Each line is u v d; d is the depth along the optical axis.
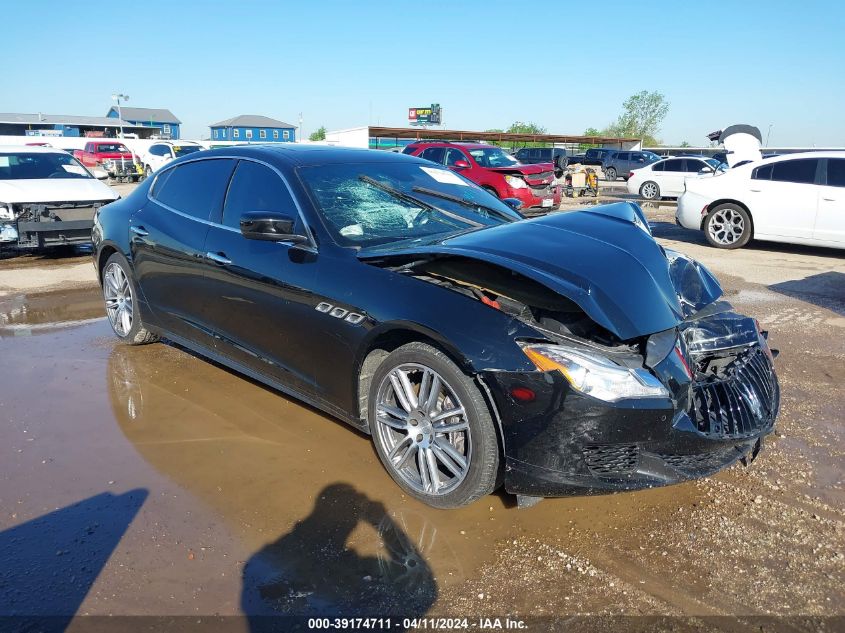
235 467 3.29
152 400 4.10
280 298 3.46
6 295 6.91
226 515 2.88
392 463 3.07
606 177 31.77
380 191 3.83
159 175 4.77
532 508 2.96
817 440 3.65
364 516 2.89
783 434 3.72
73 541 2.68
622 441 2.59
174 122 77.50
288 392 3.66
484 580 2.49
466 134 34.78
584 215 3.61
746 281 7.88
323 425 3.77
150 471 3.25
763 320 6.11
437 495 2.89
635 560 2.61
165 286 4.36
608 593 2.42
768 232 9.92
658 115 70.25
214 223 4.02
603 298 2.71
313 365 3.37
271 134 78.06
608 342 2.79
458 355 2.68
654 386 2.61
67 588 2.41
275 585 2.45
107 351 5.03
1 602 2.33
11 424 3.75
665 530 2.81
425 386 2.90
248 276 3.64
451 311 2.79
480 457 2.71
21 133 66.25
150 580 2.46
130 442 3.54
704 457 2.81
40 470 3.24
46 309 6.32
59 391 4.23
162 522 2.82
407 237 3.52
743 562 2.60
